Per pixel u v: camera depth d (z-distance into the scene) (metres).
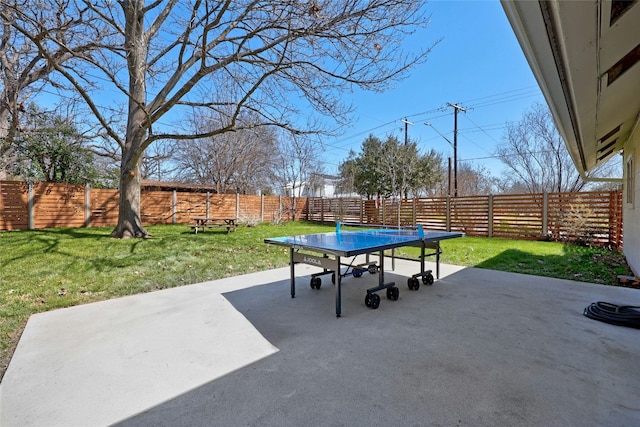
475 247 7.96
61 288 4.11
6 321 3.11
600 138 4.81
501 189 18.95
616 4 1.49
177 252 6.42
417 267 5.66
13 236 7.51
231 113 15.73
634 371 2.11
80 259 5.50
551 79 2.22
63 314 3.32
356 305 3.60
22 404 1.83
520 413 1.69
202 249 6.84
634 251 5.19
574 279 4.68
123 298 3.88
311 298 3.88
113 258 5.66
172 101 6.82
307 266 5.86
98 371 2.19
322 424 1.62
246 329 2.91
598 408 1.72
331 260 3.32
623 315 2.93
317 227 13.34
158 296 3.97
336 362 2.28
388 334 2.77
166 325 3.02
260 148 18.53
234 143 17.58
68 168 11.23
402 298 3.82
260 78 6.25
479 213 10.96
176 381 2.05
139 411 1.75
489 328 2.87
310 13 4.93
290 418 1.67
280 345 2.57
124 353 2.45
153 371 2.18
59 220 10.26
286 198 17.22
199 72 6.40
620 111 3.77
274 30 6.53
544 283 4.45
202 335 2.78
